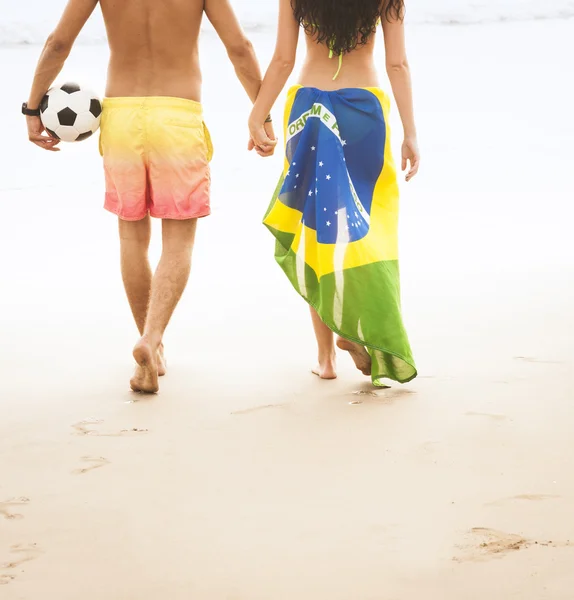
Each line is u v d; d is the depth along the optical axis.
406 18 21.92
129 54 4.70
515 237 8.13
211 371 4.98
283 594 2.68
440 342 5.30
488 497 3.30
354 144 4.52
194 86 4.76
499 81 16.84
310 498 3.35
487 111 14.73
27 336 5.63
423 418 4.14
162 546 3.00
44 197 10.20
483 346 5.21
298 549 2.96
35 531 3.11
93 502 3.34
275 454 3.78
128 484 3.50
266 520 3.18
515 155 12.08
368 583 2.73
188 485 3.49
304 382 4.77
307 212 4.54
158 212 4.73
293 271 4.62
